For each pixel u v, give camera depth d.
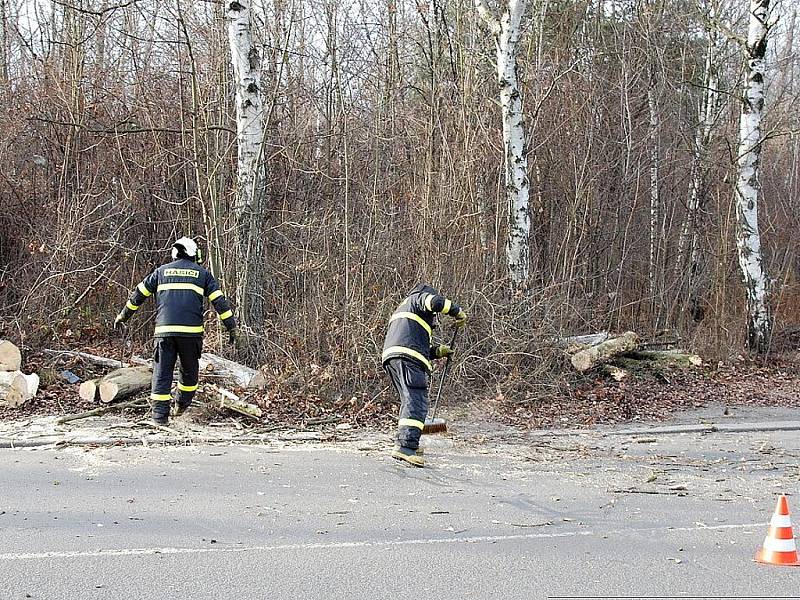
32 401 9.97
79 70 15.62
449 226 13.49
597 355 13.21
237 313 12.38
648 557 5.30
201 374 10.49
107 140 15.38
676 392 13.11
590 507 6.55
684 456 8.77
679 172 22.78
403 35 18.39
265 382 10.78
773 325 17.22
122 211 14.15
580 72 20.22
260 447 8.54
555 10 21.39
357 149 17.27
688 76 23.30
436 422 8.59
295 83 18.38
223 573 4.84
